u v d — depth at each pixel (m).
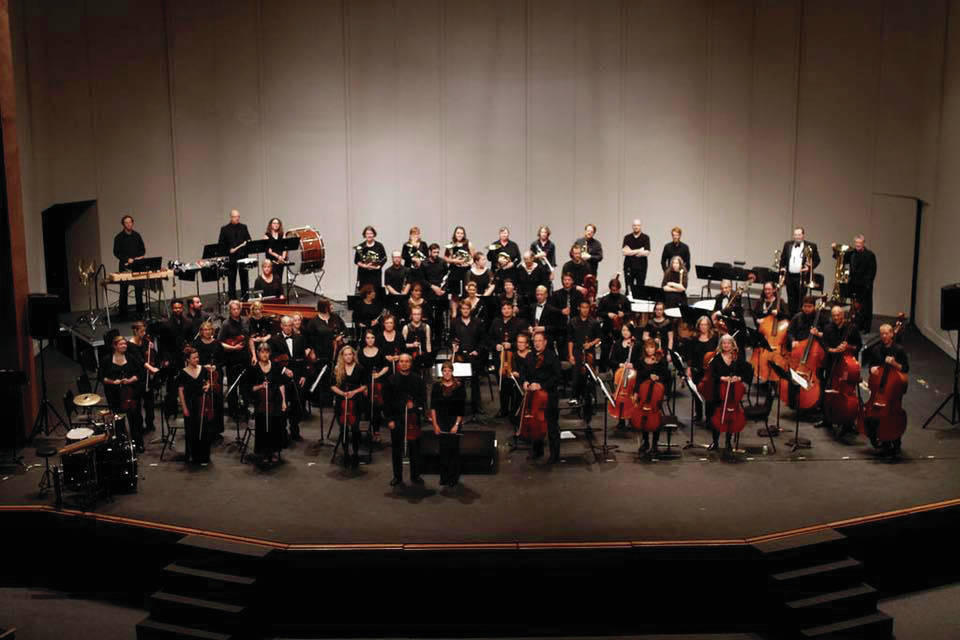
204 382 12.45
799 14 18.61
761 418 12.77
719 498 11.49
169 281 18.97
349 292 19.97
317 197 19.69
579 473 12.20
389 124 19.55
